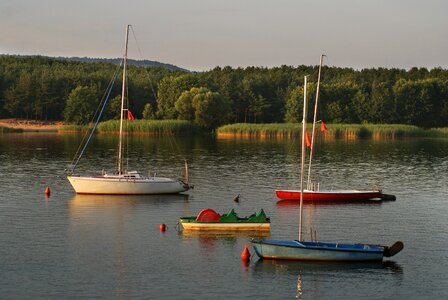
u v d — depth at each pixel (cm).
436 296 3806
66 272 4138
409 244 4903
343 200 6675
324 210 6200
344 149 12825
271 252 4366
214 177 8375
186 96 18362
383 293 3844
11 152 11356
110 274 4109
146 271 4175
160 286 3903
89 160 10225
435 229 5403
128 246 4753
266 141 14925
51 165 9438
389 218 5838
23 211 5953
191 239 4953
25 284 3909
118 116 19662
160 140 14950
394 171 9238
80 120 19050
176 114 19125
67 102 19425
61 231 5197
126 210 6050
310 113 19438
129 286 3897
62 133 17312
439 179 8412
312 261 4338
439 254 4622
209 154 11425
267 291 3847
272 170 9162
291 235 5125
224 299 3709
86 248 4694
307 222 5631
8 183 7588
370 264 4350
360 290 3881
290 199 6712
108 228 5312
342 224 5581
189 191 7212
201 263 4344
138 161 10181
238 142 14525
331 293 3828
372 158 11012
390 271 4222
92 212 5947
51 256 4481
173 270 4197
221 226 5159
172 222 5562
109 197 6719
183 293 3797
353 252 4312
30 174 8394
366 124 18288
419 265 4356
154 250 4650
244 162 10150
